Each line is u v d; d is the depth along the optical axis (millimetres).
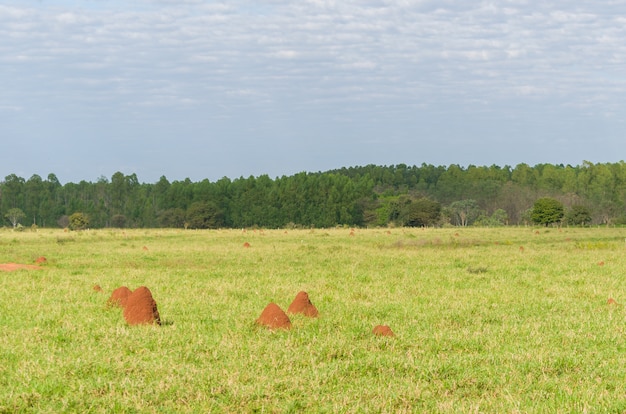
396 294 20016
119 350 11992
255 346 12297
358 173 179875
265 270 26938
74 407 8836
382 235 63594
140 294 14672
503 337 13820
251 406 8961
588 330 14586
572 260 32406
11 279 22547
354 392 9609
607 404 9125
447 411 8797
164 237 57312
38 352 11812
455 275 25312
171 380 9977
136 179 145500
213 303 17641
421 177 176000
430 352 12352
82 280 22562
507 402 9188
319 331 13938
